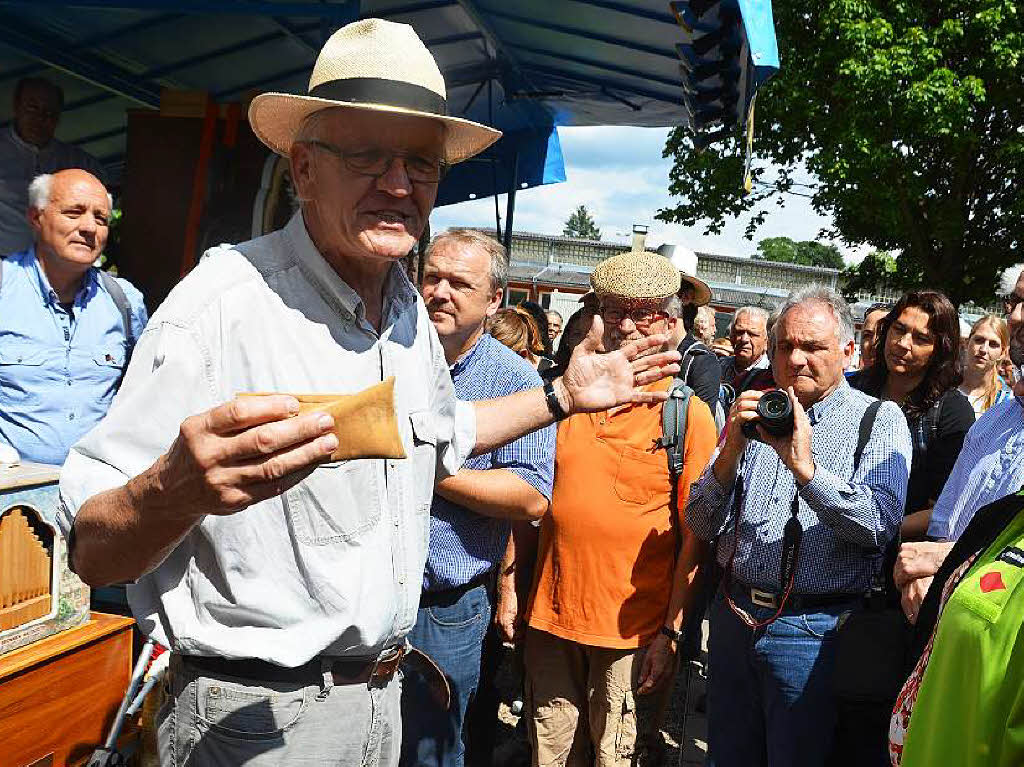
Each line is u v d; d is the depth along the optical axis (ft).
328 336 5.45
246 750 5.27
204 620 5.20
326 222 5.33
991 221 61.41
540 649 11.09
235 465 3.92
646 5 15.52
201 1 13.84
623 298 11.00
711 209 60.90
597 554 10.48
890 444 9.27
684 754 14.34
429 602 9.14
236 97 22.65
